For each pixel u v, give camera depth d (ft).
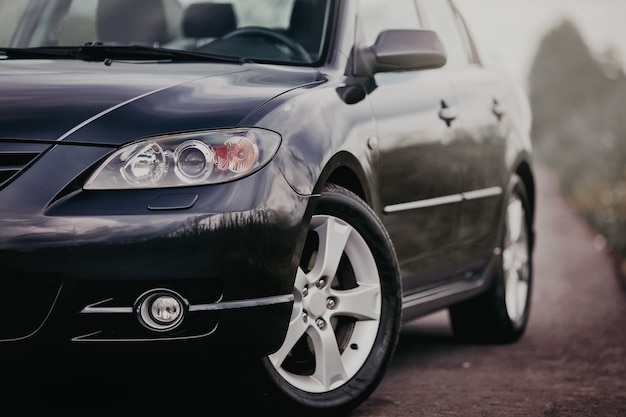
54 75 12.41
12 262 10.71
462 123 16.52
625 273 29.60
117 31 15.79
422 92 15.62
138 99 11.75
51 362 10.98
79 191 10.99
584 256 33.83
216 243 10.99
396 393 14.48
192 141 11.32
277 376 12.05
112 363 11.03
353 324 13.25
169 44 15.52
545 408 13.71
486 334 18.79
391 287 13.41
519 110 19.40
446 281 16.69
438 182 15.64
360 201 13.12
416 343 19.01
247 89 12.39
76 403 12.96
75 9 16.05
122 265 10.77
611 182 46.83
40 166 11.05
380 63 14.66
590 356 17.65
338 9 15.05
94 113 11.48
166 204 10.96
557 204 61.11
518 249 19.61
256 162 11.44
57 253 10.72
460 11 19.21
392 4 16.56
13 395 13.17
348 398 12.83
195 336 11.05
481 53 19.24
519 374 16.06
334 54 14.47
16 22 16.30
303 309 12.43
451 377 15.75
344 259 13.20
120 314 10.90
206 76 12.66
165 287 10.94
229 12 15.42
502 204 18.19
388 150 14.23
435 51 15.05
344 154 12.89
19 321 10.91
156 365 11.14
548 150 114.93
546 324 21.07
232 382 11.83
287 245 11.51
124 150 11.19
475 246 17.29
